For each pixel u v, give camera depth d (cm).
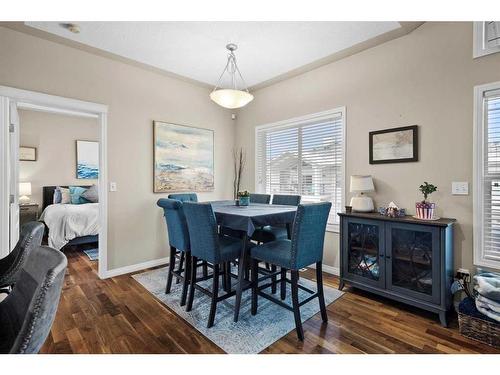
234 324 214
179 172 389
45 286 86
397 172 278
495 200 221
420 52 260
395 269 244
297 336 196
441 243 213
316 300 259
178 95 388
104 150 317
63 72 287
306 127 372
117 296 265
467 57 232
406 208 271
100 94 313
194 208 218
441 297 213
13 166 275
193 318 223
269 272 277
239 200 304
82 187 558
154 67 345
